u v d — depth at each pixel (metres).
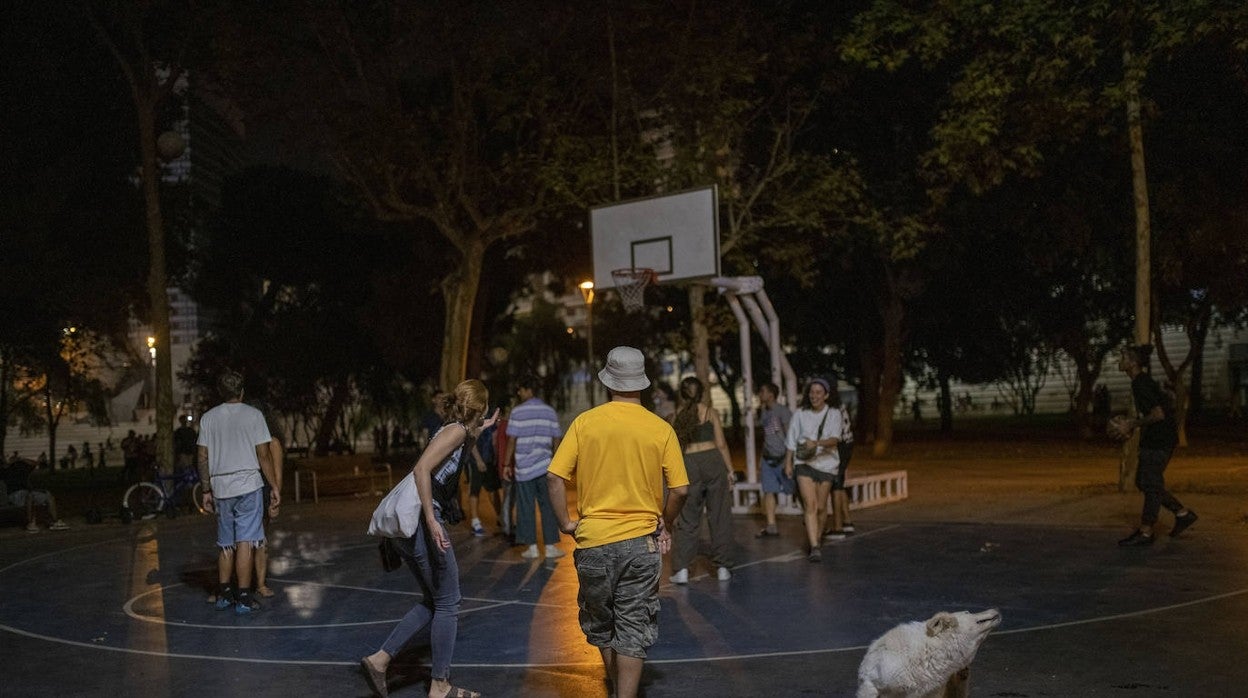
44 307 28.19
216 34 21.34
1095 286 34.41
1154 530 11.81
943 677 4.46
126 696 6.45
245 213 42.53
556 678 6.53
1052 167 24.22
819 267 32.44
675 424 9.58
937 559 10.57
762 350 44.66
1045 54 16.22
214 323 46.84
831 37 23.66
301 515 19.22
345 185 30.52
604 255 19.05
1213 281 26.84
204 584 11.05
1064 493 16.14
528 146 26.77
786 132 24.20
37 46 25.69
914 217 23.89
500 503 14.70
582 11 22.58
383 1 22.64
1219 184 21.38
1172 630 7.11
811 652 6.93
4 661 7.60
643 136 23.53
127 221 29.44
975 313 35.97
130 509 19.89
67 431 71.62
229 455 9.27
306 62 23.03
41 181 25.77
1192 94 19.98
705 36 22.06
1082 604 8.05
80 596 10.61
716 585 9.64
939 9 16.59
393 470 35.69
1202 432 36.75
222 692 6.48
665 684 6.27
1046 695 5.72
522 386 12.30
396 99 24.08
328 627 8.44
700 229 18.06
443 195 24.95
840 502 12.84
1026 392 65.00
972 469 23.80
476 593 9.82
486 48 23.11
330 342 43.28
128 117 28.30
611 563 5.51
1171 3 14.43
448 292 26.23
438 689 6.12
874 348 37.75
